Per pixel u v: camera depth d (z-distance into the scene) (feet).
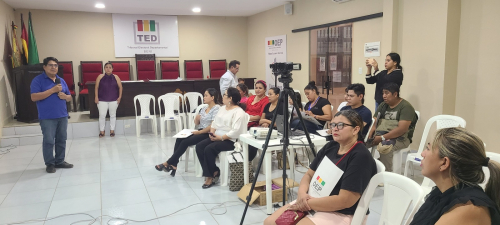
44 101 13.37
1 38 20.65
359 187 5.67
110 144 18.65
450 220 3.53
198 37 30.50
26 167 14.51
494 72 12.78
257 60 30.37
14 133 19.19
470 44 13.58
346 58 19.94
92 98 21.48
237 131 11.34
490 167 3.67
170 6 25.36
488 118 13.11
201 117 13.06
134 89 22.48
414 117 11.05
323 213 6.03
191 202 10.46
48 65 13.21
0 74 19.89
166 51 29.66
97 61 27.45
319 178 6.26
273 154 14.97
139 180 12.61
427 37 14.49
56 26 26.23
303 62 23.91
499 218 3.44
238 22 31.50
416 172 12.46
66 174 13.46
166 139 19.81
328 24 21.02
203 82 24.08
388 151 10.61
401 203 5.10
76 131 20.51
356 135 6.18
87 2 23.30
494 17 12.66
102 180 12.67
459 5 13.80
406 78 15.66
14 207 10.30
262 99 14.44
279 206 9.89
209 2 24.16
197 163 12.87
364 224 6.07
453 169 3.71
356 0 18.90
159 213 9.75
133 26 28.40
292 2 24.49
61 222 9.29
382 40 16.43
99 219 9.43
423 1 14.53
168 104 20.13
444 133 3.84
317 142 9.58
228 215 9.51
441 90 14.06
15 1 22.25
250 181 11.65
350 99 10.96
